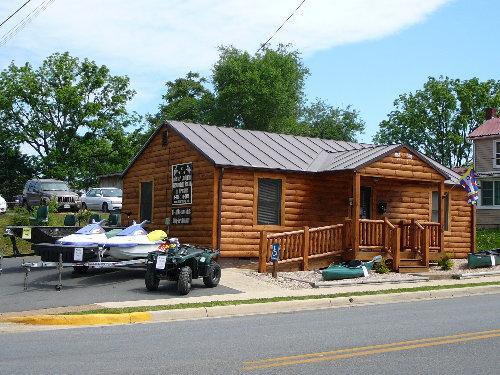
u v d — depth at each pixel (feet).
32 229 62.85
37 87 186.50
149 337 31.65
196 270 50.37
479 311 41.93
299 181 69.77
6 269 61.98
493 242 118.93
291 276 57.77
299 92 242.58
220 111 218.79
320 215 71.20
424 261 66.23
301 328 34.76
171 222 71.00
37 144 193.16
